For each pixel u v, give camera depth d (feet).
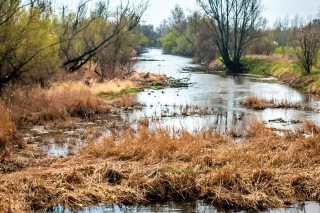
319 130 48.42
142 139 41.98
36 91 67.72
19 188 29.48
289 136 45.42
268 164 35.24
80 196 29.45
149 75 119.55
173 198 30.50
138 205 29.48
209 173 33.06
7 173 33.96
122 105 72.84
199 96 86.89
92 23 107.34
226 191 30.60
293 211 28.60
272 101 74.79
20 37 64.18
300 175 32.22
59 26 96.99
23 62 66.80
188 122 59.36
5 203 27.43
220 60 168.45
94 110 65.92
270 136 44.96
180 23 278.26
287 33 218.79
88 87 83.76
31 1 67.77
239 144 44.52
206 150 38.63
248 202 29.19
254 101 74.43
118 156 37.60
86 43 104.68
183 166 34.55
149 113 66.69
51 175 31.78
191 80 119.85
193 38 217.15
